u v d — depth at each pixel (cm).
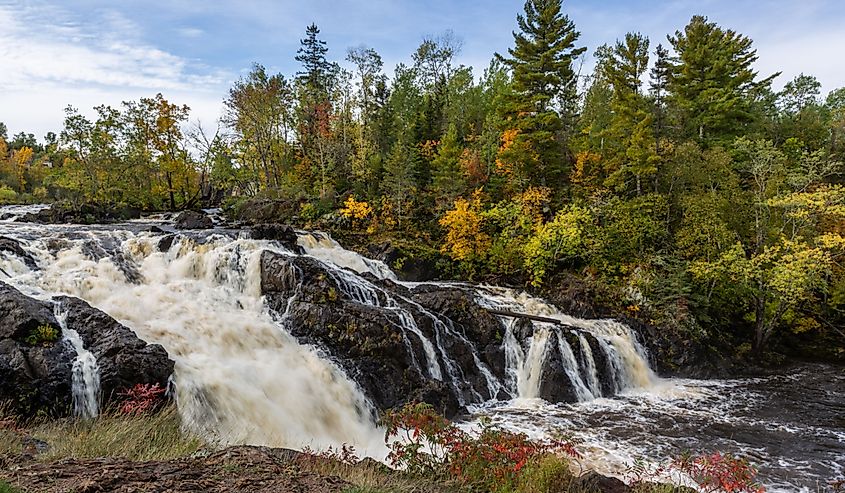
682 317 2509
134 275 1966
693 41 4234
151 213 4028
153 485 667
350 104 5209
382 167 4103
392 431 1031
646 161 3244
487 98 6228
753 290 2539
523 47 3662
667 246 2927
